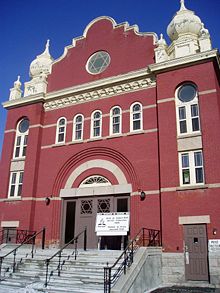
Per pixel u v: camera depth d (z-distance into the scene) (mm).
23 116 22359
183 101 17281
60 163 19984
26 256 15844
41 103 21953
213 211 14523
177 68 17703
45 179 20188
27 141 21578
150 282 13047
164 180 16062
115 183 17938
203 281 13984
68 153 19953
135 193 17094
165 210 15555
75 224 18516
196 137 16172
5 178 21219
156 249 14430
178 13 20281
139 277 11984
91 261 13664
